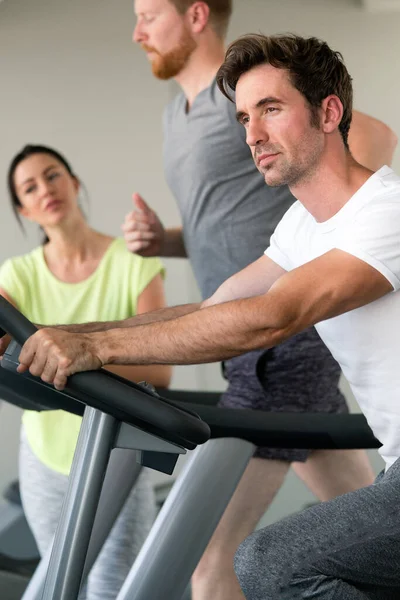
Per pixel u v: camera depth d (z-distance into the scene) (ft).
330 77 6.07
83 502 5.13
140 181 17.02
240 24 15.76
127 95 16.90
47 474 9.42
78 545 5.09
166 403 5.11
